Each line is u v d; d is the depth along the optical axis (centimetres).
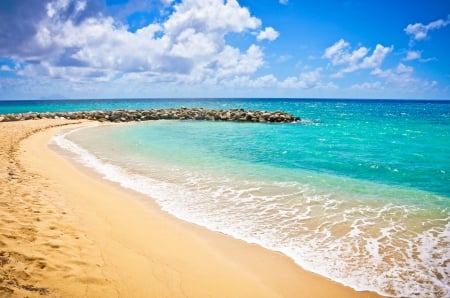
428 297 520
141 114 4784
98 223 741
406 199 1042
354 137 2800
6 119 3731
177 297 480
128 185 1177
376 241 724
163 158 1716
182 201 1002
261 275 578
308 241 723
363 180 1293
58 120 3900
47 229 645
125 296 459
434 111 9338
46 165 1378
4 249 520
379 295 525
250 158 1748
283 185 1202
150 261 585
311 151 2006
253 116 4600
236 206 960
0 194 839
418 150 2080
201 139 2562
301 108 10494
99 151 1909
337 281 564
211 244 699
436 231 779
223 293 511
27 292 414
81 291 449
